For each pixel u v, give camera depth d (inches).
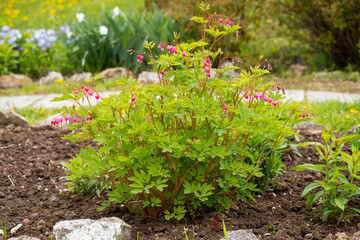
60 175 150.7
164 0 421.4
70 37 355.9
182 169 111.7
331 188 105.7
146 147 110.0
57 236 100.1
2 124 209.6
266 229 110.0
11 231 110.8
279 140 118.6
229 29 106.0
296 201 126.9
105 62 354.0
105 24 368.2
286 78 340.5
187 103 100.0
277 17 363.6
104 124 113.0
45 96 287.1
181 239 105.2
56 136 193.3
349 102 245.0
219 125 101.7
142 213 117.3
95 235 97.7
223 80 105.0
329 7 335.9
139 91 108.1
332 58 371.6
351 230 107.5
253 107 116.4
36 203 129.0
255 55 361.7
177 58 110.3
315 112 225.5
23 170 153.8
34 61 347.3
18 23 566.3
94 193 133.6
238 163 110.2
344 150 165.2
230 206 123.1
